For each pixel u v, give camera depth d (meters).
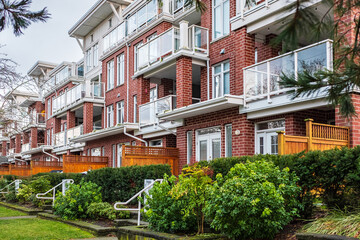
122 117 24.81
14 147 53.34
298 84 4.98
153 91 22.30
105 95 27.44
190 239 7.04
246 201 6.43
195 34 17.73
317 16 3.80
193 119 16.30
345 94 5.23
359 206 6.52
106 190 13.93
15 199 18.20
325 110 12.40
